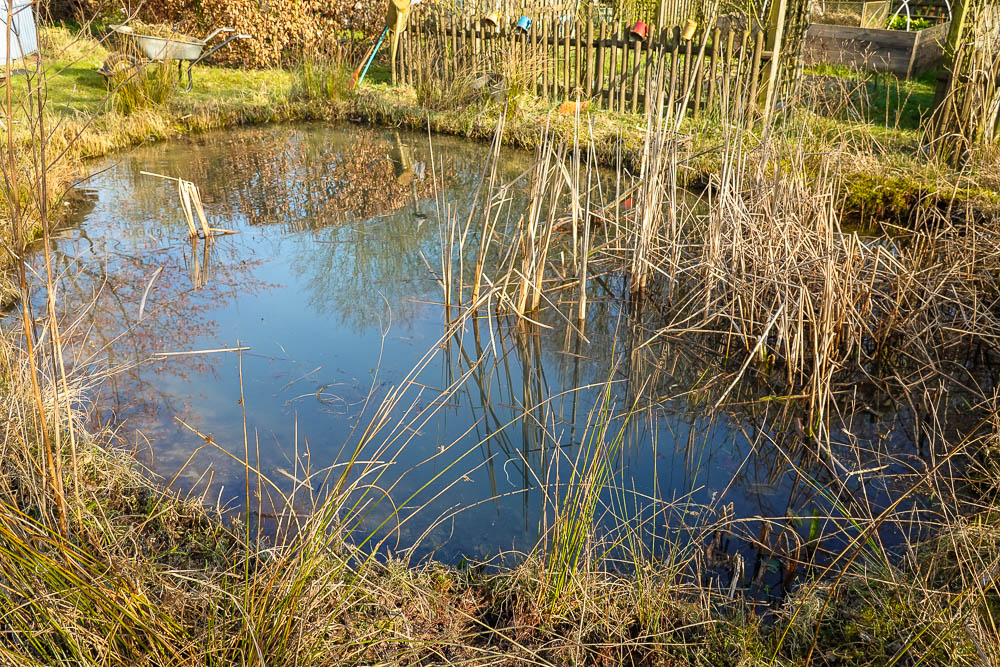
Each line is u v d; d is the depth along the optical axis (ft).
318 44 38.17
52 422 9.65
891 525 9.72
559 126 27.66
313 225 21.21
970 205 17.49
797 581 8.82
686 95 16.49
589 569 8.59
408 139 30.01
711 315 14.85
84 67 34.06
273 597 7.22
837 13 38.47
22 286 7.37
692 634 7.92
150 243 19.66
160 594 7.61
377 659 7.29
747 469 11.33
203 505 10.04
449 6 34.58
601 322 16.21
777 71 25.70
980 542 8.34
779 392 13.37
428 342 15.30
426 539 9.68
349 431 12.10
